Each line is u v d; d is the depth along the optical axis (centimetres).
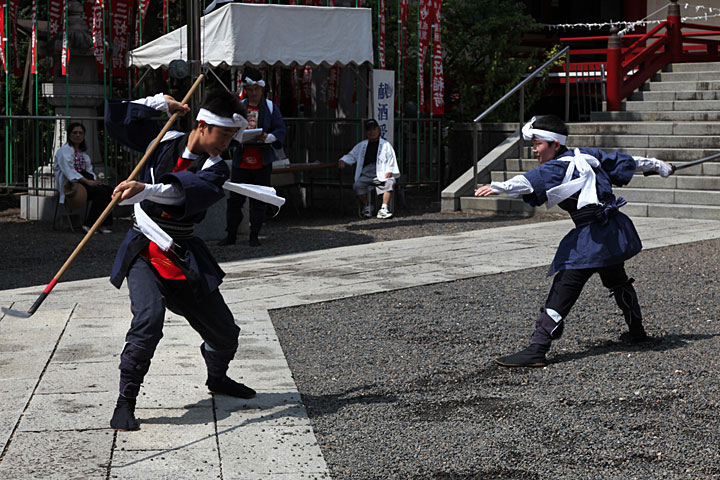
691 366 548
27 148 1428
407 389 512
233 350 466
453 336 632
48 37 1462
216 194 415
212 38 1179
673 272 849
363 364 564
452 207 1408
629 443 425
